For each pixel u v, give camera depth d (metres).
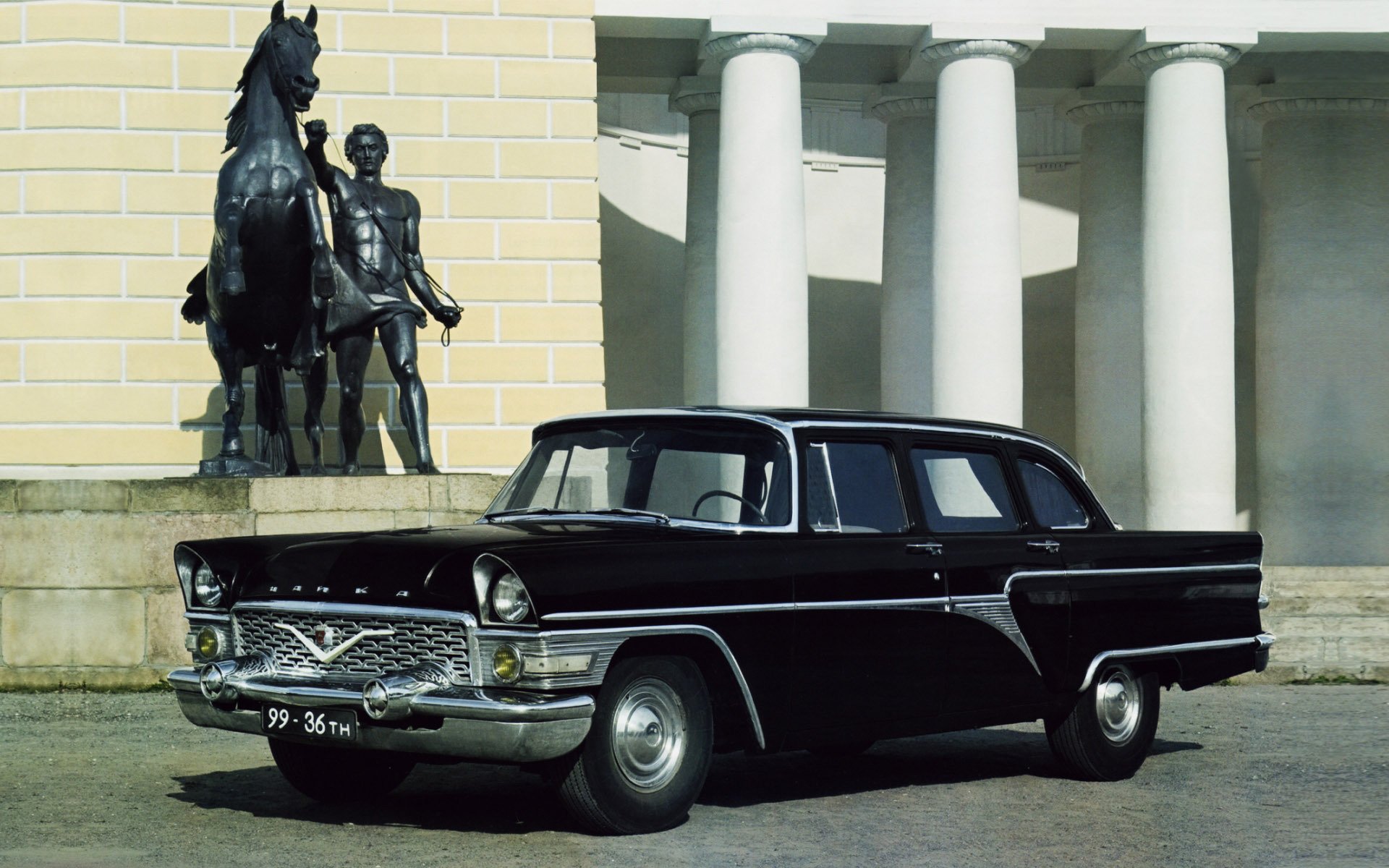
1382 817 7.26
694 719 6.59
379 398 15.45
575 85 16.17
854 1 16.56
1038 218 25.11
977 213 16.48
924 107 19.64
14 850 6.16
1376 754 9.16
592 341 16.06
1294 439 20.30
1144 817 7.19
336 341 13.36
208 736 9.32
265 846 6.27
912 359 19.94
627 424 7.60
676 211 24.33
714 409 7.41
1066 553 7.99
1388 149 20.39
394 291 13.64
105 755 8.62
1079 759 8.12
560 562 6.19
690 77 19.00
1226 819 7.18
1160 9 16.81
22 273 15.23
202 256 15.38
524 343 15.97
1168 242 16.77
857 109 25.27
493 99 16.05
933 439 7.77
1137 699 8.34
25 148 15.27
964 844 6.50
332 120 15.79
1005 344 16.39
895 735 7.31
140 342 15.26
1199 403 16.50
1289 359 20.38
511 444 15.88
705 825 6.78
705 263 19.31
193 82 15.44
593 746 6.29
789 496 7.07
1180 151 16.81
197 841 6.36
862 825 6.87
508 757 6.01
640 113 23.72
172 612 11.41
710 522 7.03
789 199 16.38
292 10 15.74
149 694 11.21
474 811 7.07
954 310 16.42
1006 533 7.85
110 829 6.61
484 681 6.14
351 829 6.64
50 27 15.29
